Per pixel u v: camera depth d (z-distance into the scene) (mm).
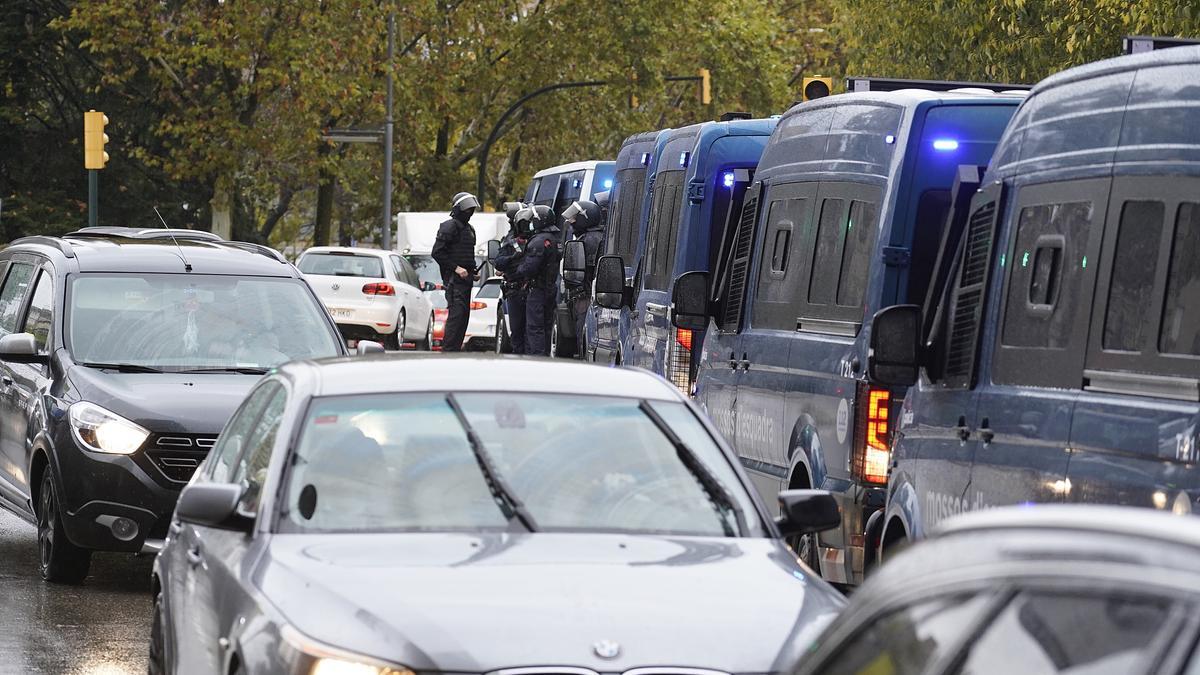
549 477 17516
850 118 30250
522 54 191375
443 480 17391
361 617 14781
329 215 174125
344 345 35531
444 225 80938
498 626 14562
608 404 18562
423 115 172750
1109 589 6773
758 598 15594
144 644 28094
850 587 29359
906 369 22984
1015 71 89875
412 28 170250
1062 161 19719
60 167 175375
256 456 18766
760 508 17859
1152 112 18172
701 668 14383
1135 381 17828
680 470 17891
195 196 177875
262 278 36406
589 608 14984
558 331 74188
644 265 49719
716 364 35750
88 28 157375
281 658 14883
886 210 28016
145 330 34906
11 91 172500
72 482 32219
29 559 36656
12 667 26203
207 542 18672
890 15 109250
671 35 199250
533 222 76125
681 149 46531
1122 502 17625
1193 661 6359
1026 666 7004
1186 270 17281
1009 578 7219
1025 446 19656
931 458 22594
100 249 36781
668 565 16188
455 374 18719
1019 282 20453
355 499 17203
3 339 35000
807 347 30281
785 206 32562
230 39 152625
